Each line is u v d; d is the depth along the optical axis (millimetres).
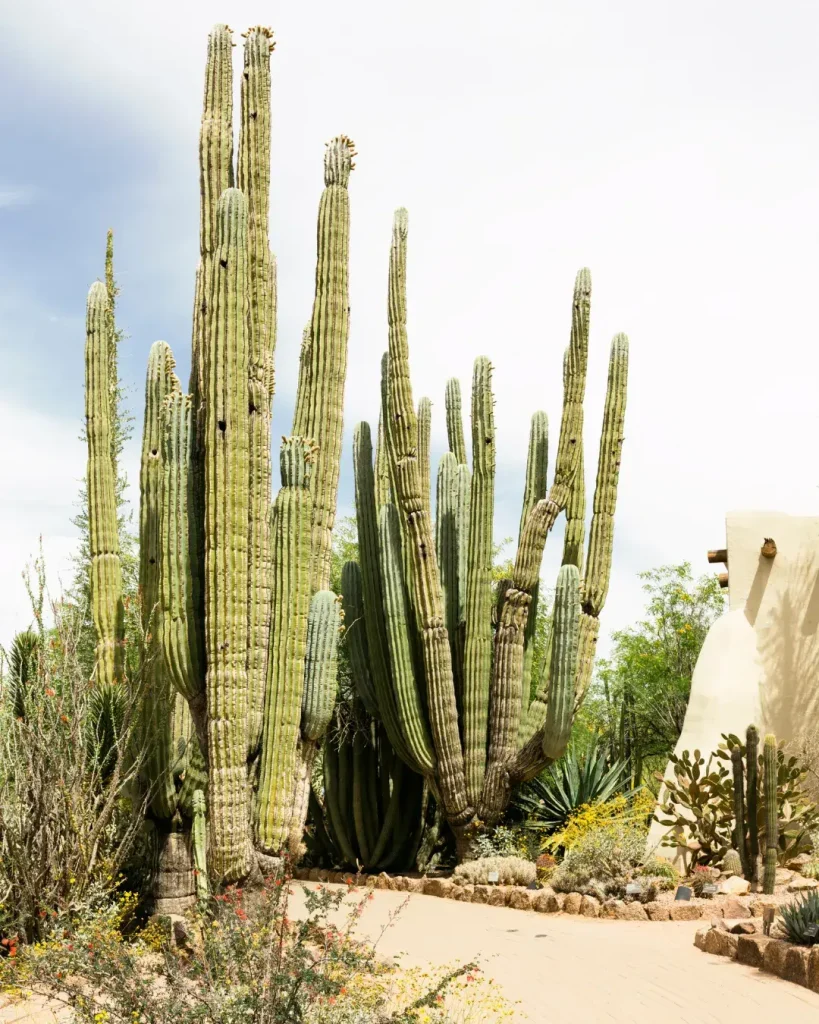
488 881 10570
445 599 12648
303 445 8188
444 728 11758
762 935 6801
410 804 12922
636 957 7020
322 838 13367
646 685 19609
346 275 9633
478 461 12320
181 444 7812
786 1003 5613
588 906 9125
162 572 7715
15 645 7816
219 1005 4367
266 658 7844
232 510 7465
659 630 20031
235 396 7566
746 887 9258
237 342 7613
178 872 8609
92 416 9578
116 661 9094
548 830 12258
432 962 6930
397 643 12008
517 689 11961
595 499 12133
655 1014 5582
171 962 4871
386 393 13164
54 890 6902
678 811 11789
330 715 8156
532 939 7816
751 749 9547
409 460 11844
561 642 11078
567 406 12086
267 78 8930
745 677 12492
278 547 7996
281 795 7621
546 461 12789
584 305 12070
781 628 12781
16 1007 5551
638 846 9953
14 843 7047
